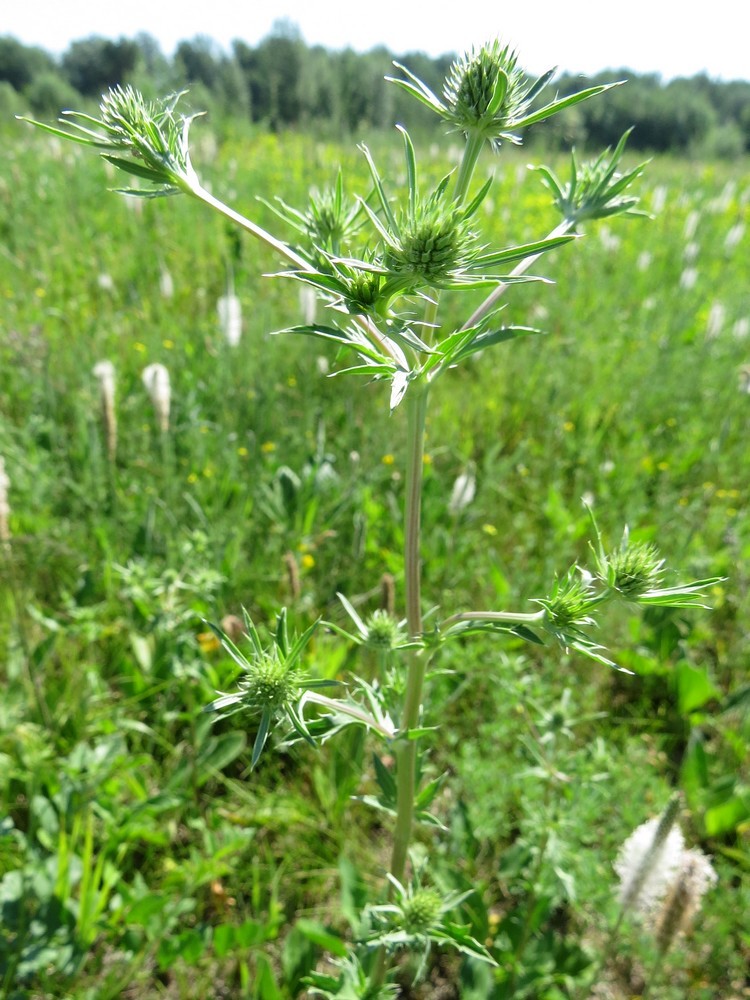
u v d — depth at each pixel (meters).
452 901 0.16
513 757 0.27
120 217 0.75
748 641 0.34
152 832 0.24
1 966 0.21
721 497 0.43
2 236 0.70
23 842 0.23
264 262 0.67
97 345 0.48
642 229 0.89
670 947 0.21
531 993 0.22
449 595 0.33
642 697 0.32
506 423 0.48
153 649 0.29
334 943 0.21
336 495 0.38
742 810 0.26
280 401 0.47
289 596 0.33
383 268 0.10
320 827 0.26
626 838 0.24
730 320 0.63
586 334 0.57
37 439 0.40
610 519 0.39
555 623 0.13
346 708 0.14
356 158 0.94
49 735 0.26
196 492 0.37
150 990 0.23
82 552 0.34
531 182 1.00
